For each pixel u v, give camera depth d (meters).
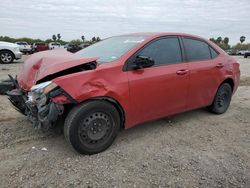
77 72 3.40
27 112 3.76
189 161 3.48
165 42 4.31
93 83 3.37
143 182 3.01
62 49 5.11
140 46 3.94
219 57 5.18
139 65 3.73
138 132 4.37
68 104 3.40
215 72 4.96
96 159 3.45
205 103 4.99
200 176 3.16
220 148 3.90
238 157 3.65
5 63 14.53
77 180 3.00
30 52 33.75
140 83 3.78
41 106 3.29
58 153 3.57
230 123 4.98
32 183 2.92
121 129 4.45
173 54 4.35
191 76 4.48
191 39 4.76
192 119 5.10
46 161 3.37
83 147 3.45
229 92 5.48
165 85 4.09
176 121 4.95
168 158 3.54
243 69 15.77
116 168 3.26
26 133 4.16
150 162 3.43
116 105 3.67
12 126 4.43
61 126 4.05
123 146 3.84
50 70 3.37
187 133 4.41
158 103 4.09
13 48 14.62
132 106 3.78
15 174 3.08
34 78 3.64
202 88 4.77
